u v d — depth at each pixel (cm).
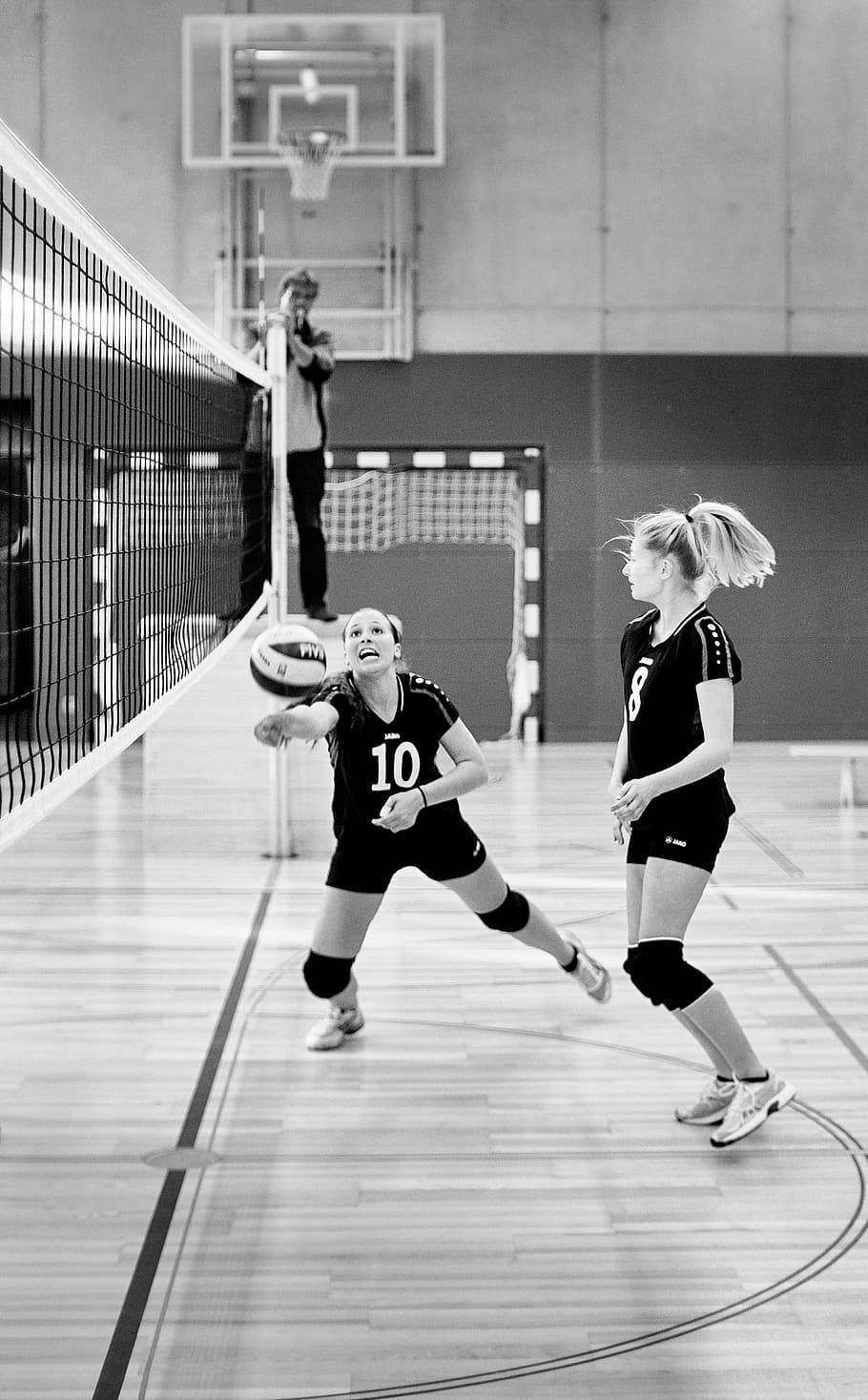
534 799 1420
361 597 1884
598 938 866
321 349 1221
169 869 1079
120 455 632
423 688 588
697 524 536
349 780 593
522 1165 518
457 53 1848
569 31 1850
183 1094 592
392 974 782
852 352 1875
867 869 1076
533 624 1881
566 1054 645
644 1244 454
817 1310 410
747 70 1855
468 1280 428
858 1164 520
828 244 1866
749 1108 536
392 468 1877
